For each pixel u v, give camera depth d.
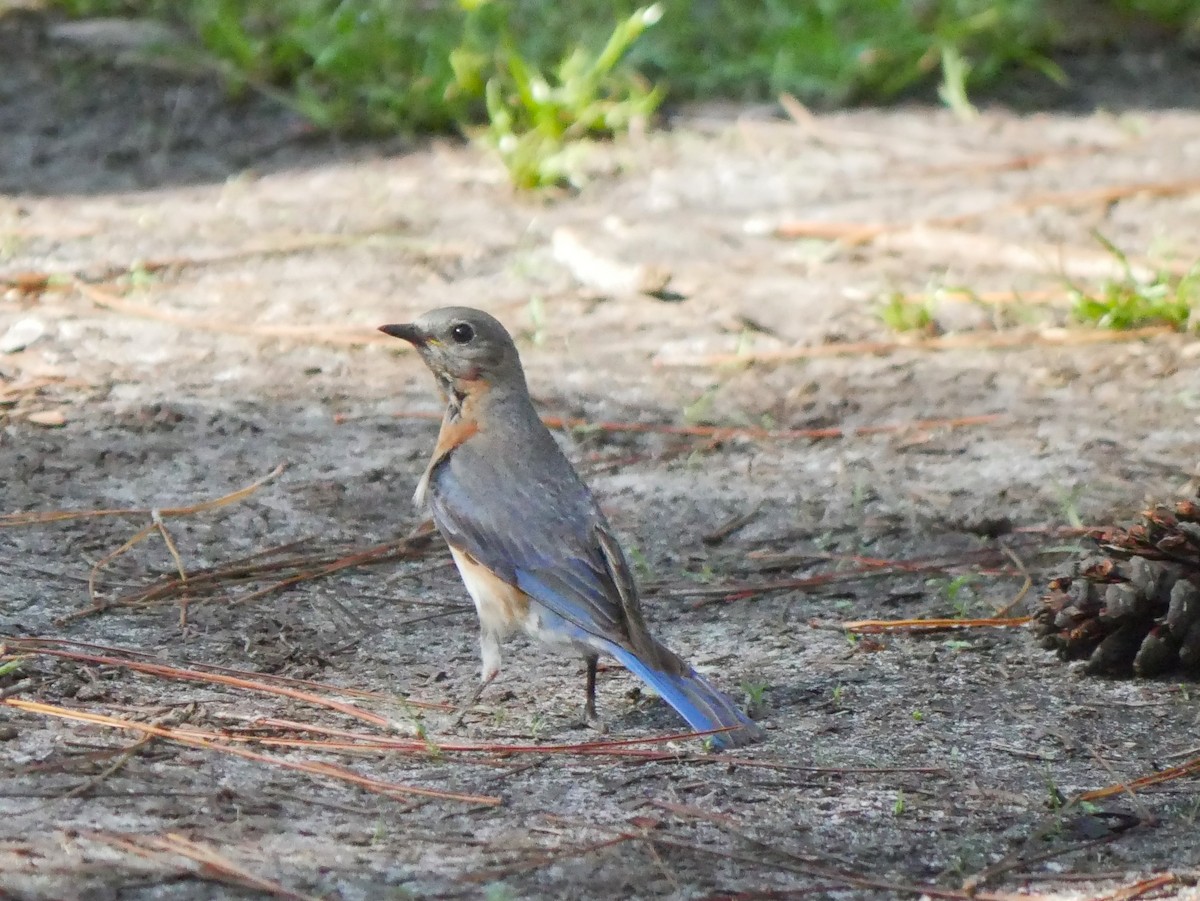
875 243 17.27
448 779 8.43
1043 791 8.47
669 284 16.19
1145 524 9.77
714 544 11.69
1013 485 12.47
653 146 19.59
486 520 9.49
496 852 7.62
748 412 13.78
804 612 10.77
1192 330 15.27
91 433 12.81
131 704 9.01
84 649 9.66
